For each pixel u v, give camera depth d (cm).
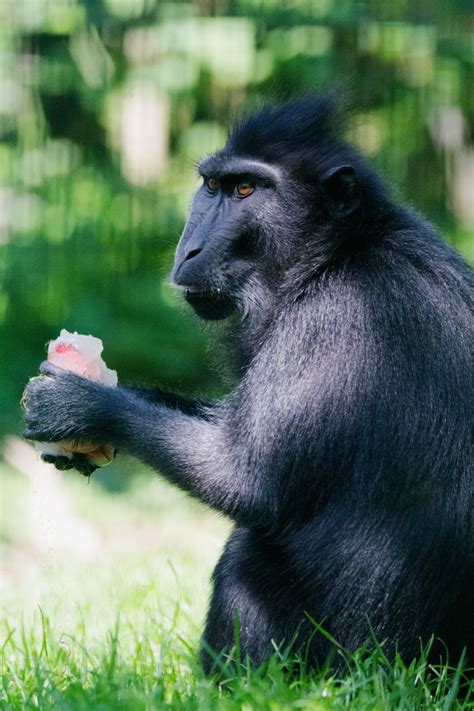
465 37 2730
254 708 686
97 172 2727
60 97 2780
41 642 980
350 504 806
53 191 2684
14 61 2692
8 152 2692
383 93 2745
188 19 2661
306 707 690
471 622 810
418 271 834
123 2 2675
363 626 808
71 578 1298
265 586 827
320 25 2647
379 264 836
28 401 888
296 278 862
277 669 756
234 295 896
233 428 827
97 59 2712
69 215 2673
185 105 2769
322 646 812
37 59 2706
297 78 2622
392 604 804
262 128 912
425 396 802
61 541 1916
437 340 811
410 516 802
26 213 2669
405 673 758
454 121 2797
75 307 2595
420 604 804
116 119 2753
